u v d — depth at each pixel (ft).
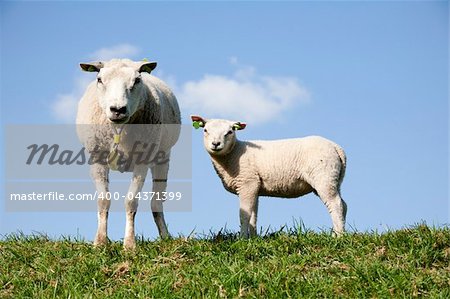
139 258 29.91
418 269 28.30
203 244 31.22
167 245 31.45
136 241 32.53
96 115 31.68
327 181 35.70
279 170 36.45
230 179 37.24
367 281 27.32
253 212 37.22
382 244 30.68
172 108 36.42
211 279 27.35
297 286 26.81
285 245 31.24
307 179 36.22
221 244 31.27
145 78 34.68
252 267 28.40
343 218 35.88
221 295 26.08
